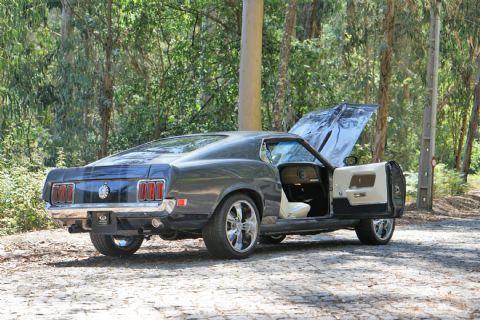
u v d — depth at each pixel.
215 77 26.72
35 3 25.73
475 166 64.00
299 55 24.91
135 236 10.48
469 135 39.41
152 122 26.53
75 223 9.65
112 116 28.77
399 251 10.84
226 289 7.18
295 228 10.53
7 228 14.17
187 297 6.73
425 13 24.61
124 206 9.07
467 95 38.78
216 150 9.69
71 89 25.48
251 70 17.03
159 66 28.53
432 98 24.88
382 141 22.92
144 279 7.95
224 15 26.22
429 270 8.62
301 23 28.56
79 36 26.72
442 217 21.62
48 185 9.75
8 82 26.33
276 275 8.13
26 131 25.95
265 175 10.07
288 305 6.33
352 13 26.64
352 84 29.83
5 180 15.48
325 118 12.29
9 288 7.48
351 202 11.09
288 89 24.59
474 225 17.98
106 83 25.77
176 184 8.95
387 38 22.67
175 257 10.34
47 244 11.96
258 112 17.14
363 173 11.09
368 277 7.99
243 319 5.75
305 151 11.44
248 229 9.80
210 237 9.52
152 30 26.83
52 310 6.19
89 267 9.24
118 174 9.16
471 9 27.33
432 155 24.83
